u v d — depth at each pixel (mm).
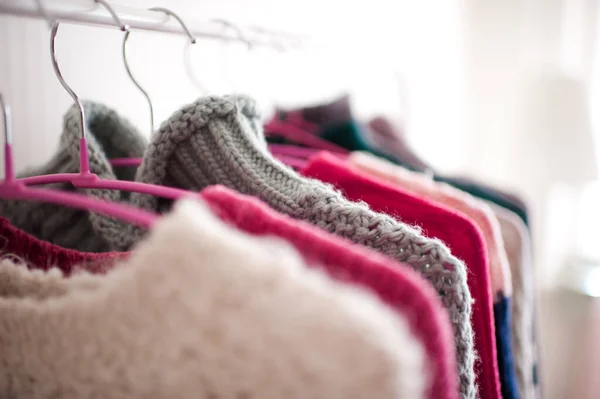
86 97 699
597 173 1536
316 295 232
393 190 508
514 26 1726
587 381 1641
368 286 268
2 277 373
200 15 810
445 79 1624
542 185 1628
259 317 239
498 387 481
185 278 259
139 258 276
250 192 430
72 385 306
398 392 219
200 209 282
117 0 678
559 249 1724
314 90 1092
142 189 428
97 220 475
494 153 1780
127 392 285
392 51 1349
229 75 860
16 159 640
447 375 269
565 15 1651
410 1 1420
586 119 1539
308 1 1062
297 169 677
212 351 254
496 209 746
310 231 292
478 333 469
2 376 341
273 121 781
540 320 1684
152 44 772
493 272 583
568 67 1661
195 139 453
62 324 307
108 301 286
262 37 628
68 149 494
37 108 656
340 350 224
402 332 231
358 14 1225
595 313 1621
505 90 1758
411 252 357
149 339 272
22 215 542
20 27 629
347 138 806
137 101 762
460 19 1714
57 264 433
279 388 237
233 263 247
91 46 700
